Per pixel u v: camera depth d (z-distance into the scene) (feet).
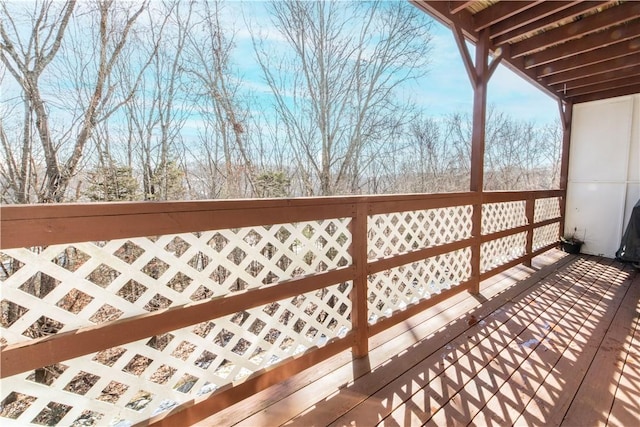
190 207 4.46
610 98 15.98
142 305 4.29
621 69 13.26
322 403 5.49
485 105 10.39
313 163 29.89
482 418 5.17
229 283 5.07
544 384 6.05
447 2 8.83
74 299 14.67
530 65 12.67
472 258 10.63
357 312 6.87
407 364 6.69
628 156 15.64
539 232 15.69
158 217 4.20
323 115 29.14
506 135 38.45
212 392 4.92
